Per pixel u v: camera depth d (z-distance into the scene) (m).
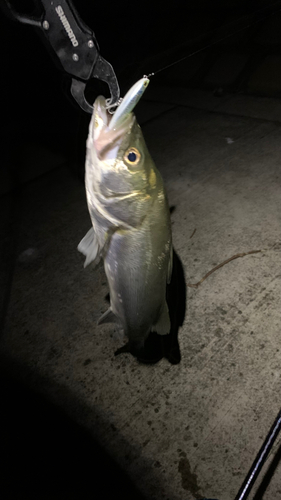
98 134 0.40
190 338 0.74
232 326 0.74
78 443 0.62
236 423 0.61
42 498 0.57
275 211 0.98
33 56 1.79
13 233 1.10
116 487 0.57
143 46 2.00
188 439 0.60
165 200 0.46
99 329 0.79
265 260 0.86
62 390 0.70
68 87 0.51
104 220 0.46
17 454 0.63
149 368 0.70
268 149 1.23
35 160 1.47
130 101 0.37
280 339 0.71
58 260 0.98
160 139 1.46
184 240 0.96
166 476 0.57
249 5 1.92
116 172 0.42
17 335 0.81
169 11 2.14
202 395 0.65
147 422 0.63
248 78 1.70
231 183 1.12
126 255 0.47
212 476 0.56
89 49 0.46
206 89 1.78
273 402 0.62
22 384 0.72
